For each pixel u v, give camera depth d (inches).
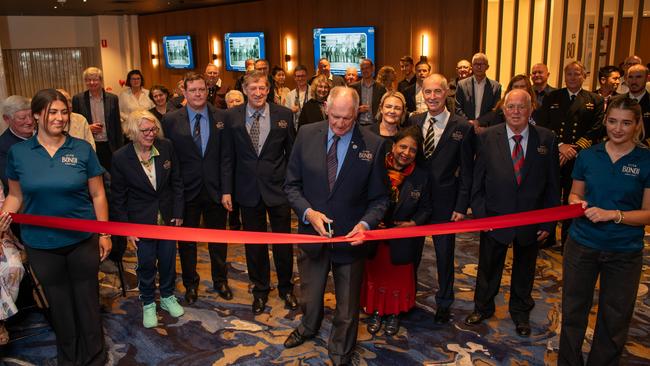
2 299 118.8
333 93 102.9
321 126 112.7
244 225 143.4
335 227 109.7
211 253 152.6
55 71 626.2
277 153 139.0
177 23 566.3
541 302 149.6
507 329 134.3
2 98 177.5
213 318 142.3
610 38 309.7
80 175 109.1
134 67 650.2
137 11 588.7
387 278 129.8
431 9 327.3
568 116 182.7
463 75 258.8
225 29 499.2
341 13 384.2
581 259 102.7
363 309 142.6
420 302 150.0
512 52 310.8
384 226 126.5
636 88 191.5
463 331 133.4
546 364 118.7
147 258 135.0
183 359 123.1
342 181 108.5
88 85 224.8
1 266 118.0
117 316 144.8
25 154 106.2
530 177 121.0
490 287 134.0
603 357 103.8
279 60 446.0
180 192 139.6
